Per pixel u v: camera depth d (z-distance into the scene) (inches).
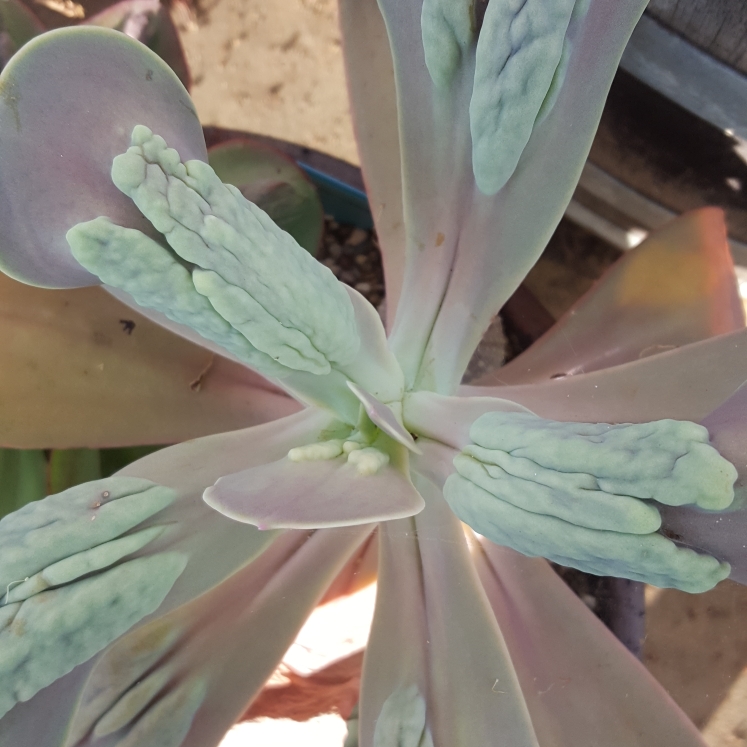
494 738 12.1
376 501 9.5
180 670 13.3
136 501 10.8
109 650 12.6
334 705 17.3
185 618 13.7
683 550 8.4
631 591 17.4
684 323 15.6
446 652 12.9
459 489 10.5
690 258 15.5
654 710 12.8
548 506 8.9
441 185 13.5
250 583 14.2
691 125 14.9
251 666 13.6
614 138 16.5
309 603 14.0
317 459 11.1
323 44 23.5
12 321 14.1
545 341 16.7
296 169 17.0
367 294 21.5
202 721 13.2
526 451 9.5
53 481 15.1
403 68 12.7
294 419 13.6
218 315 9.9
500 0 10.2
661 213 18.4
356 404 12.8
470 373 19.0
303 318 10.5
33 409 14.1
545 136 12.3
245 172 16.9
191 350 15.5
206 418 15.6
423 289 14.4
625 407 13.5
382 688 12.9
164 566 11.0
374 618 13.4
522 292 20.1
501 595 14.6
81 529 10.2
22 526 10.1
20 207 9.3
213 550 11.8
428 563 13.7
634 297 16.0
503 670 12.4
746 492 8.2
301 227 18.0
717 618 17.6
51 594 9.8
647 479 8.3
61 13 20.9
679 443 8.2
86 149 9.3
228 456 12.7
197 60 23.5
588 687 13.2
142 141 9.1
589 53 11.5
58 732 10.7
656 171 16.9
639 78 14.4
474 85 11.3
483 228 13.5
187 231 9.2
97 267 9.2
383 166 15.6
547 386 14.2
